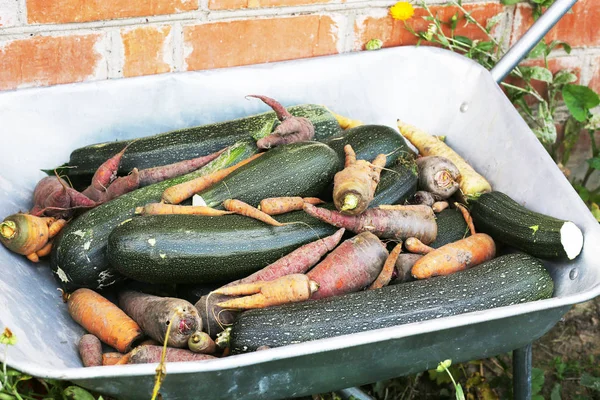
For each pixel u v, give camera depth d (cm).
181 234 138
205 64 168
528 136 155
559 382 175
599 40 190
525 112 191
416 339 126
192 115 164
